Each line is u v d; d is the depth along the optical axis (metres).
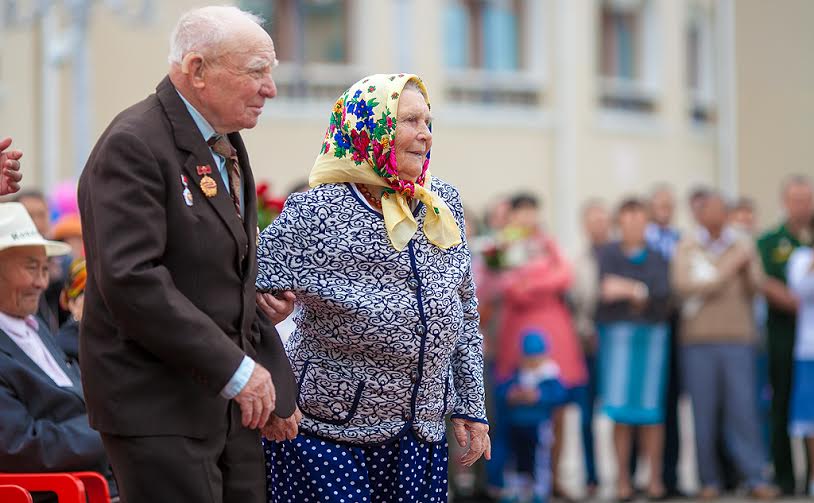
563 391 15.02
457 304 6.93
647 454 15.58
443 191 7.18
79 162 20.52
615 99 31.33
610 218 19.20
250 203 6.41
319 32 26.17
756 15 30.58
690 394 15.62
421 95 6.93
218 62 6.04
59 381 8.08
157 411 5.98
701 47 33.66
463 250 7.12
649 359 15.41
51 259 10.32
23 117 21.41
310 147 25.78
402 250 6.75
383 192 6.83
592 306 15.90
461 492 15.46
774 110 30.23
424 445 7.04
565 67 29.91
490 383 15.05
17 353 7.86
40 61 21.12
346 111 6.77
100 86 20.73
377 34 26.67
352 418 6.83
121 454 6.01
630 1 31.62
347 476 6.84
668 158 32.44
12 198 11.49
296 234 6.73
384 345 6.69
